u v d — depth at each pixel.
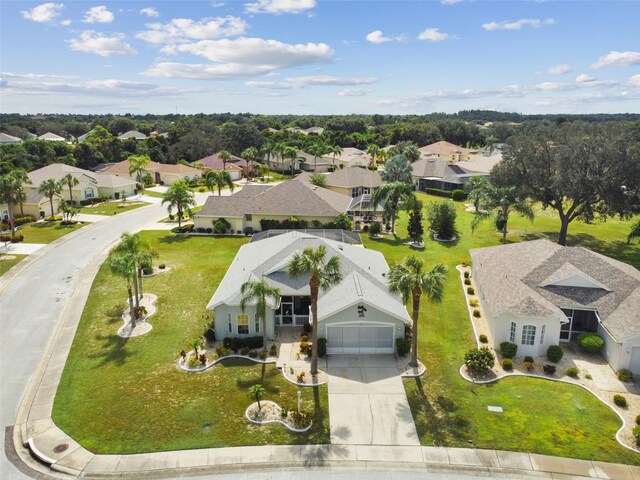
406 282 28.73
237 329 33.94
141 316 37.75
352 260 39.19
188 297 41.69
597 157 52.66
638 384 29.03
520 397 27.72
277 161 129.38
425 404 27.08
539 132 59.53
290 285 35.66
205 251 55.75
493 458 22.92
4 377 29.53
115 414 25.98
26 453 23.38
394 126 193.75
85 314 38.22
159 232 64.25
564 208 78.94
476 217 64.62
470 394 28.06
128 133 172.88
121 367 30.56
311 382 29.00
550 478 21.69
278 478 21.66
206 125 156.38
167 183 104.25
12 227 60.28
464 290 43.72
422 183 98.69
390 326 32.12
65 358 31.73
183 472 21.98
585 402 27.27
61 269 48.56
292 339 34.31
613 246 58.84
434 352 32.94
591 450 23.41
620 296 33.84
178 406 26.66
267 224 63.41
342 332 32.34
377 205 67.31
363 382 29.12
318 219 63.91
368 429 24.91
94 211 76.69
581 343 32.72
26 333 35.12
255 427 24.98
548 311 31.34
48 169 83.94
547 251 39.19
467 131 176.88
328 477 21.72
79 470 22.08
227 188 98.88
